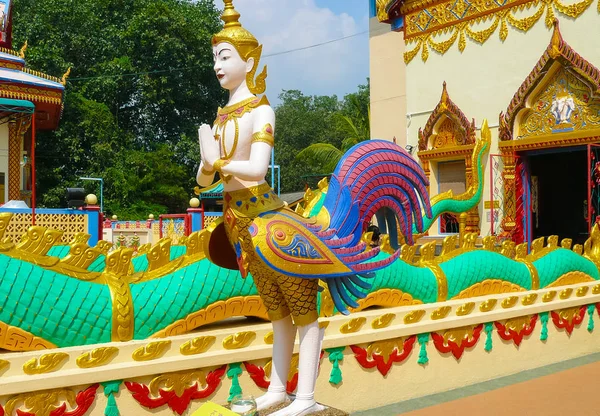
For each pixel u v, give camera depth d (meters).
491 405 5.38
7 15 21.56
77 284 4.12
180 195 34.47
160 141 37.72
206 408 3.48
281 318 4.04
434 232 14.59
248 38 3.73
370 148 4.31
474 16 14.16
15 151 20.17
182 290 4.51
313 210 5.71
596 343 7.81
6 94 17.38
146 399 4.04
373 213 4.29
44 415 3.63
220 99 38.81
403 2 15.70
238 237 3.74
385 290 5.75
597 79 11.95
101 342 4.11
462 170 14.67
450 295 6.36
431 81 15.13
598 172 12.16
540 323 7.00
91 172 31.36
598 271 8.31
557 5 12.65
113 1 36.84
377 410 5.25
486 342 6.35
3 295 3.78
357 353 5.22
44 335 3.91
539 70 12.73
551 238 7.82
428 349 5.82
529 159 13.92
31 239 4.02
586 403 5.41
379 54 17.56
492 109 13.83
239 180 3.69
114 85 33.59
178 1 39.78
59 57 31.05
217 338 4.44
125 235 20.59
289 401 4.03
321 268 3.77
